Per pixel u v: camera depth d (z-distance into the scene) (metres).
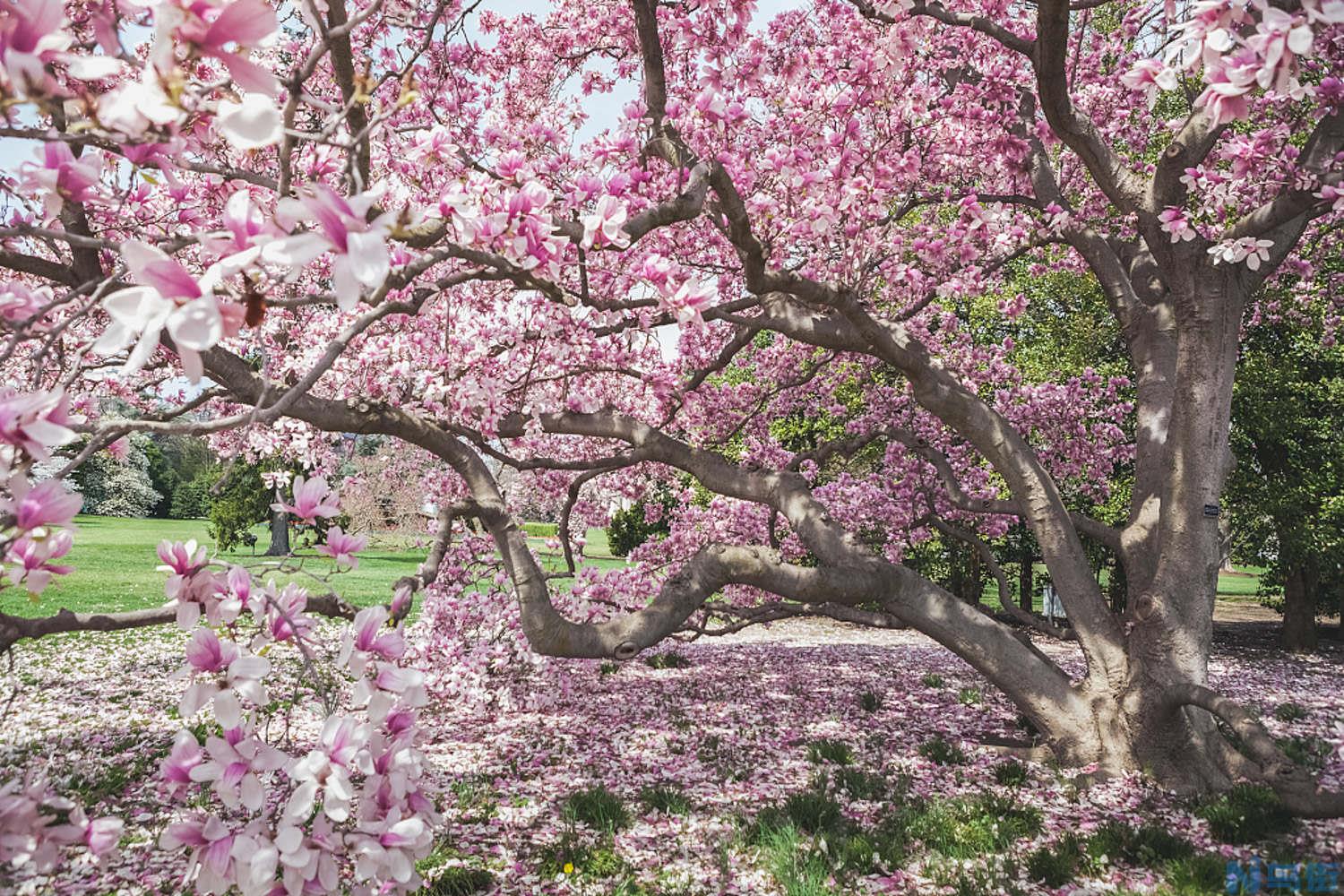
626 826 5.08
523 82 7.07
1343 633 16.89
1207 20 1.90
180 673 1.93
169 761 1.81
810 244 5.78
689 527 9.27
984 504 7.63
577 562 7.36
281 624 2.17
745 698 9.16
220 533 24.23
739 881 4.30
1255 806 5.22
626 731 7.50
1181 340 6.06
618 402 7.07
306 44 5.46
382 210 2.28
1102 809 5.36
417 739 2.21
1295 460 13.88
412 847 1.90
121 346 1.17
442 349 5.31
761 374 8.87
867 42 5.66
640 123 4.80
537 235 2.37
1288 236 5.84
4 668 9.77
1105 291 7.45
